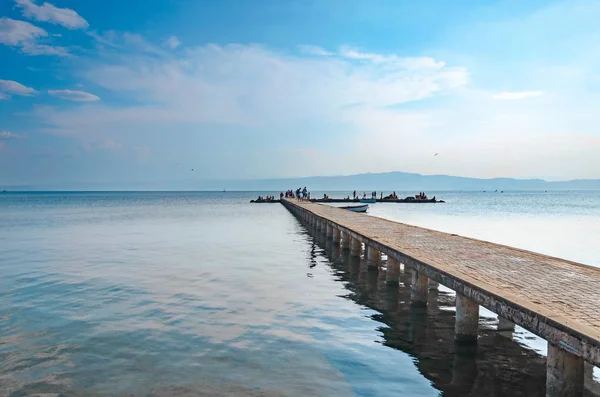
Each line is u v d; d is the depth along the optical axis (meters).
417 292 12.75
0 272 18.02
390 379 8.00
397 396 7.36
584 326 5.93
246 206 87.00
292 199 83.94
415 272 12.75
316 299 13.82
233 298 13.70
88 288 15.01
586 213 64.12
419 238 16.89
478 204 98.25
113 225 42.06
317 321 11.47
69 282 15.98
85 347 9.52
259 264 20.08
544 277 9.48
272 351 9.30
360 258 21.27
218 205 94.88
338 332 10.62
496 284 8.74
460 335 9.61
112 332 10.46
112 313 12.01
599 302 7.42
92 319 11.47
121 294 14.14
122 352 9.23
